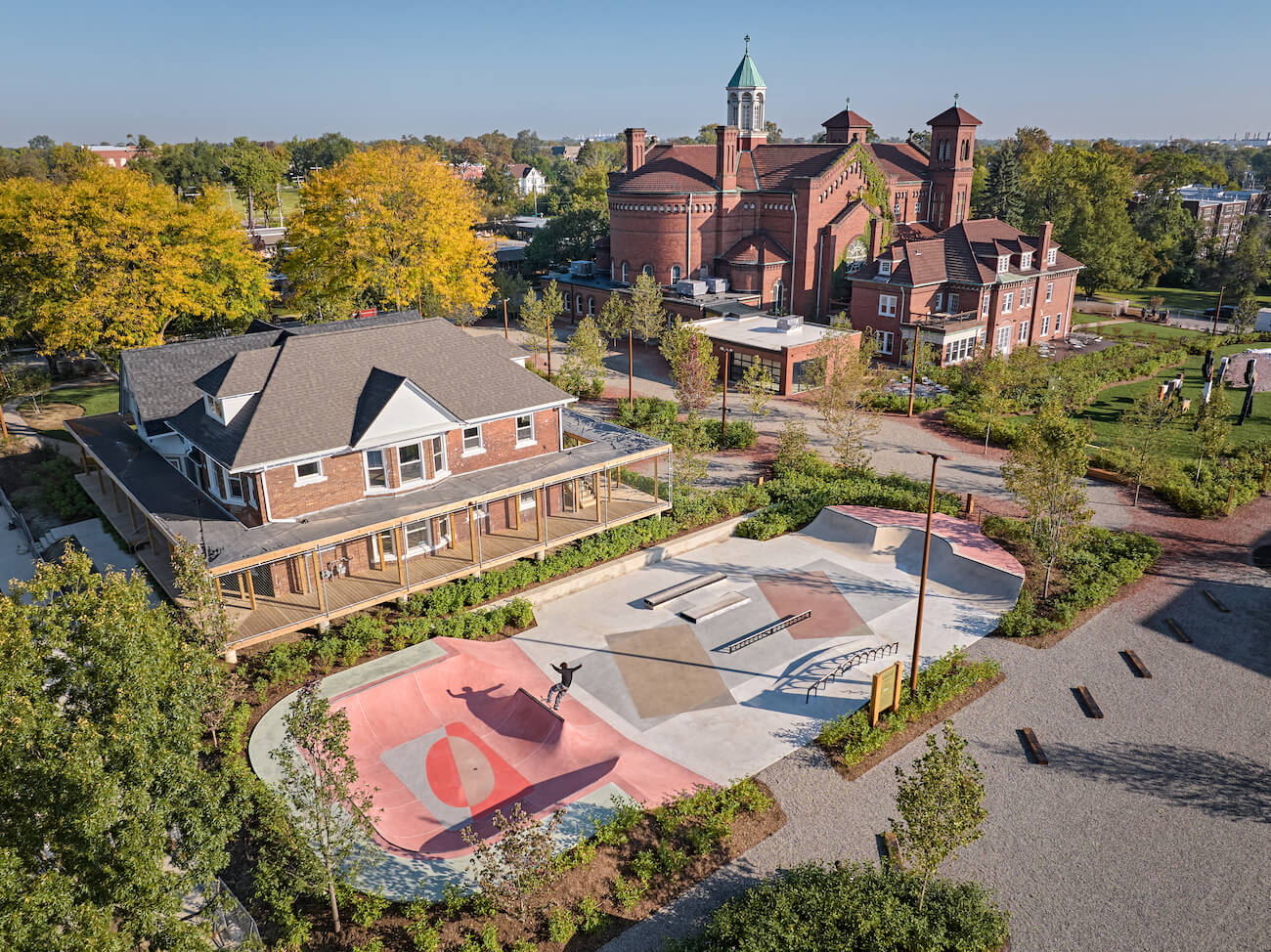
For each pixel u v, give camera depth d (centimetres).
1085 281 9775
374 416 3002
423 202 6056
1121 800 2183
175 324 6462
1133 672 2730
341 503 3059
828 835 2066
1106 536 3594
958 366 6297
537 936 1759
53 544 3562
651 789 2191
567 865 1928
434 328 3588
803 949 1677
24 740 1310
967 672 2675
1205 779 2255
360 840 1998
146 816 1381
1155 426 4456
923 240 6750
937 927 1734
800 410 5547
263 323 4106
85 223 4903
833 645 2928
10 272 5097
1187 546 3594
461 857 1964
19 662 1390
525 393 3475
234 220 6031
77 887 1345
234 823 1541
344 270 5962
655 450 3616
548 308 6656
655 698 2641
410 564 3117
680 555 3641
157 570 3041
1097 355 6800
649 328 6938
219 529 2867
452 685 2630
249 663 2647
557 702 2548
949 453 4791
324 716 1775
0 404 5247
